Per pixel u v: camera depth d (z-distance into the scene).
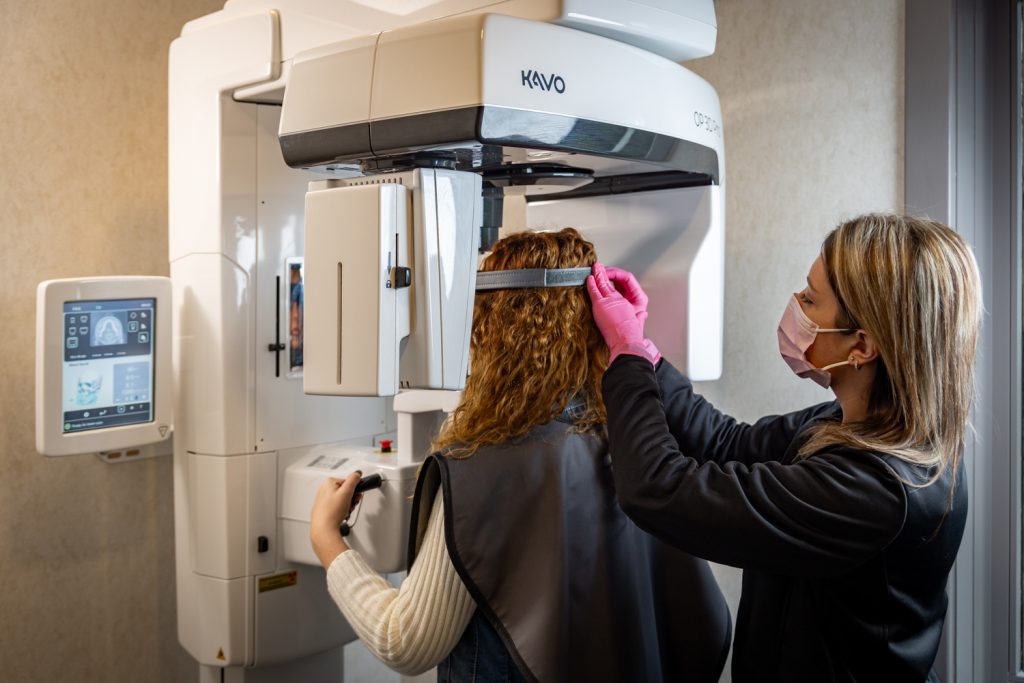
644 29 1.19
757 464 0.97
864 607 0.97
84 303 1.57
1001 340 1.69
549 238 1.14
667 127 1.23
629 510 0.99
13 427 1.77
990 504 1.71
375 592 1.17
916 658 0.98
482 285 1.16
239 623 1.64
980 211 1.69
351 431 1.80
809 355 1.05
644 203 1.48
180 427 1.69
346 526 1.56
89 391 1.58
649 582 1.17
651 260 1.48
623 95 1.15
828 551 0.92
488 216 1.37
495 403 1.11
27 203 1.77
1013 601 1.70
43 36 1.78
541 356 1.10
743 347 1.91
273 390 1.66
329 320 1.17
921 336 0.94
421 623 1.07
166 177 1.98
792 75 1.80
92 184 1.86
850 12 1.72
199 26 1.62
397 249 1.13
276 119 1.64
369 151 1.10
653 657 1.13
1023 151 1.69
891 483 0.92
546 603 1.02
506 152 1.10
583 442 1.11
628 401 1.04
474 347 1.16
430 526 1.09
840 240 1.00
